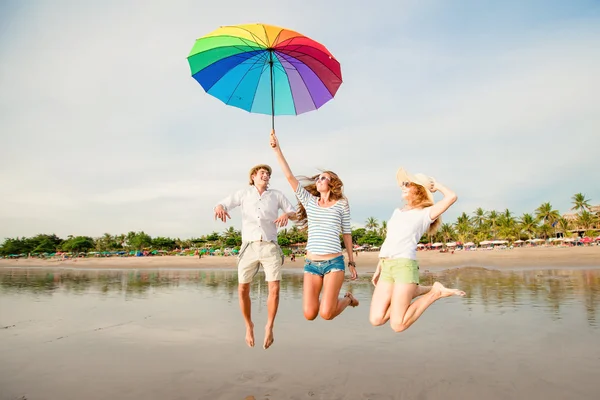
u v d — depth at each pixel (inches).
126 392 191.0
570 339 267.6
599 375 200.7
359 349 259.3
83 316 392.2
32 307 455.8
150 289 676.7
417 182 185.2
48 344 282.0
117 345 278.2
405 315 170.2
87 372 221.0
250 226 208.8
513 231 3046.3
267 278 206.4
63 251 3794.3
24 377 213.5
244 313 207.6
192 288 693.9
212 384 200.7
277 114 205.6
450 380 199.2
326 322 345.4
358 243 3595.0
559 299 441.7
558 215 3078.2
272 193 214.4
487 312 371.6
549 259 1433.3
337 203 201.9
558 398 174.6
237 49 178.9
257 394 186.9
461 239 3307.1
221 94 195.8
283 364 231.1
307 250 197.5
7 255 3814.0
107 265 2122.3
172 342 285.1
